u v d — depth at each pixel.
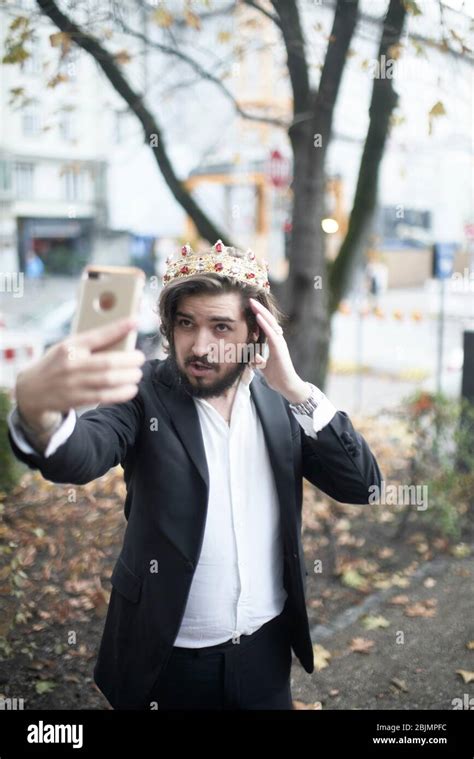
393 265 27.75
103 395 1.00
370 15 4.47
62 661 3.30
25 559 3.89
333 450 1.68
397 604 3.91
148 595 1.66
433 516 4.65
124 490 5.07
